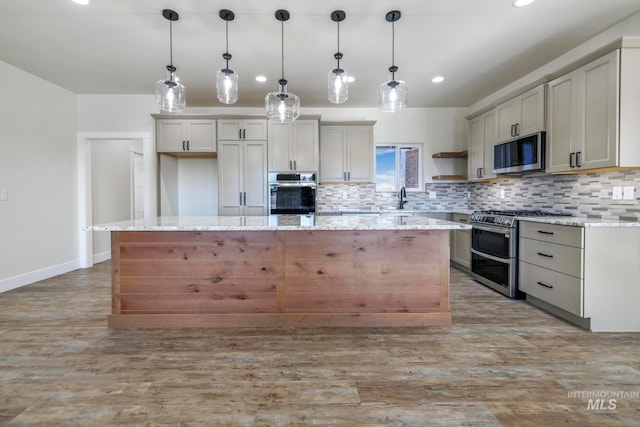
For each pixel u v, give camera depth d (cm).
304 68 356
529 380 175
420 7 244
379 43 301
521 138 332
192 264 250
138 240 249
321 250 251
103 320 263
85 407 153
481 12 251
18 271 365
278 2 236
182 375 181
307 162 455
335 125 475
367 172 478
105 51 317
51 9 245
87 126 455
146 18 257
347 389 167
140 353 207
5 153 350
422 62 344
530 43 304
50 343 221
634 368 187
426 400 158
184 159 522
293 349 212
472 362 195
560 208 334
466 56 331
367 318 251
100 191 505
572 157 275
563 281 256
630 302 238
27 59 337
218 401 158
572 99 274
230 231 249
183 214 521
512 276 316
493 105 385
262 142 452
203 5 240
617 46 234
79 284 372
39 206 392
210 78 383
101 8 243
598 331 239
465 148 512
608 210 278
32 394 163
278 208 452
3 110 347
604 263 237
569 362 194
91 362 195
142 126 457
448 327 248
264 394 163
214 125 448
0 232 344
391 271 252
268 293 252
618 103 234
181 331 242
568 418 145
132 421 144
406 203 512
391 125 509
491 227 345
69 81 402
